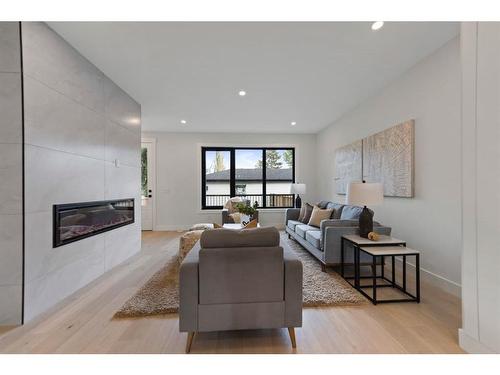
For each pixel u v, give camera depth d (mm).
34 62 1993
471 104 1518
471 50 1513
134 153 3908
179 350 1592
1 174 1871
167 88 3465
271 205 6449
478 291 1490
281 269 1627
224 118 4969
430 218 2629
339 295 2340
